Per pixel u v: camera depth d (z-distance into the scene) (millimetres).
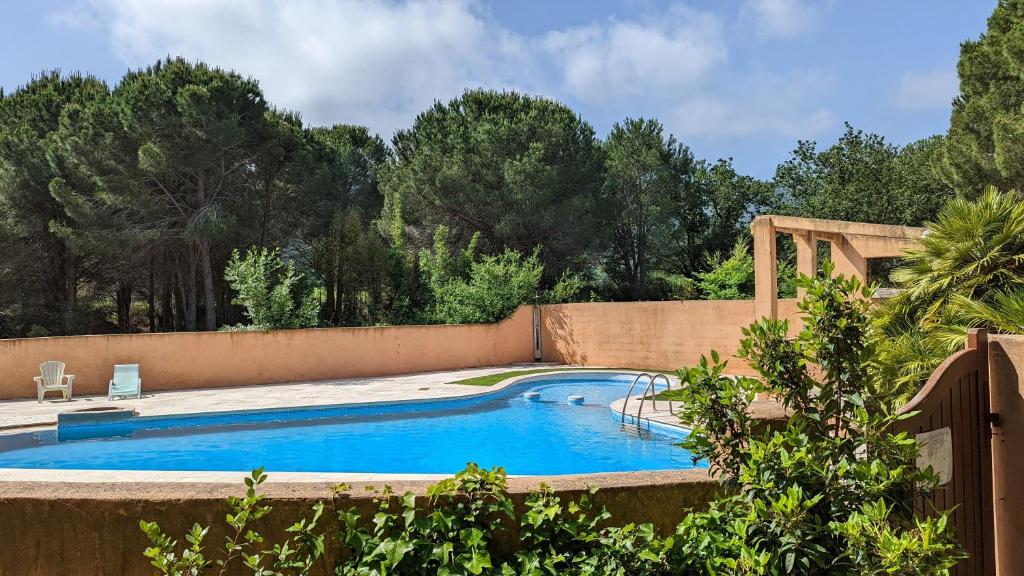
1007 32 19094
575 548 2957
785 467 2713
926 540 2295
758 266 11938
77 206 20375
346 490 3064
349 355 18047
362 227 26953
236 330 17672
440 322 21328
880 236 10820
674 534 3021
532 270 22766
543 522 2977
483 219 26469
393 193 27625
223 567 2883
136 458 10117
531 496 3045
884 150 30656
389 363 18609
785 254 30359
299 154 24328
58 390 14398
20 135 22047
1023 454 3500
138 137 20906
